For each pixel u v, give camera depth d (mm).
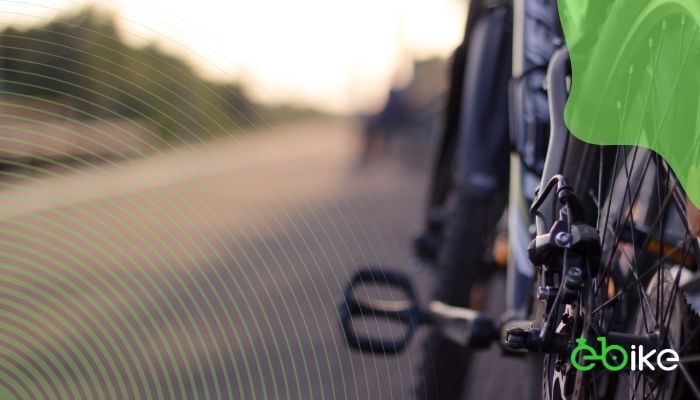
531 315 1731
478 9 2611
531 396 1587
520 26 1901
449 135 2824
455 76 2715
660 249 1172
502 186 2371
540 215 1252
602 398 1319
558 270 1147
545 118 1810
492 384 2707
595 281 1169
